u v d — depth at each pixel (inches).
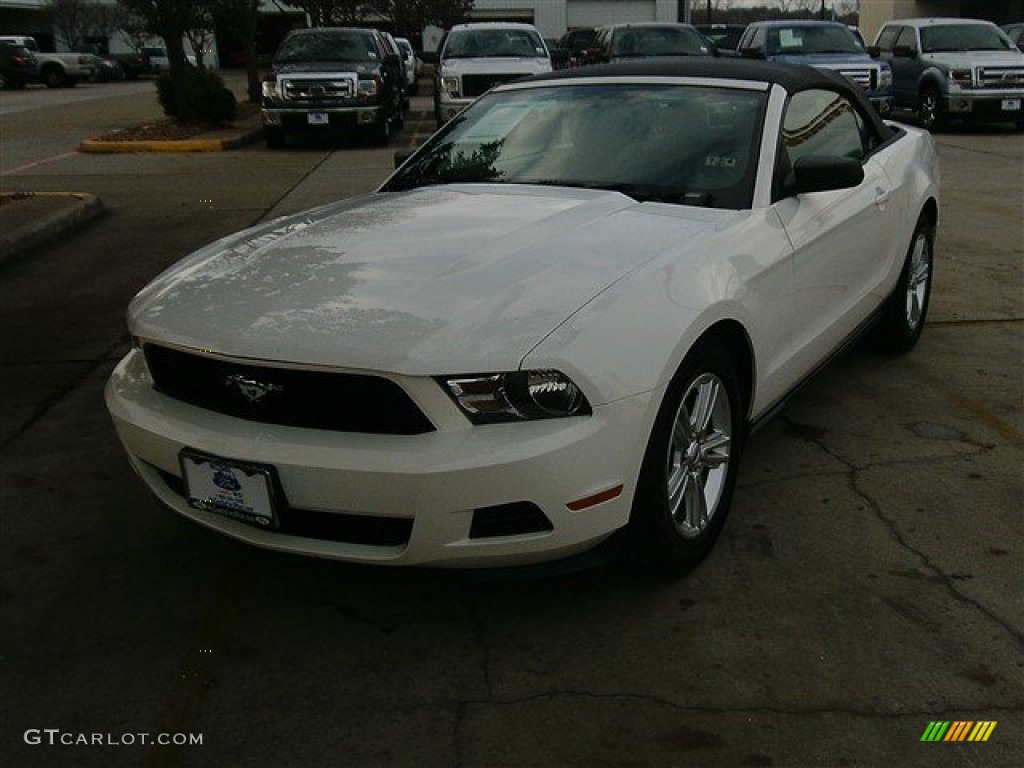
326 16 1109.1
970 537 134.6
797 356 150.3
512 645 114.0
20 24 1990.7
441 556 104.9
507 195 148.8
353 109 607.8
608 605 120.9
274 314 111.9
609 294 111.0
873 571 126.7
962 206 377.7
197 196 426.6
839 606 119.3
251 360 107.3
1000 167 483.2
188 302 120.1
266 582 128.5
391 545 108.0
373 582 128.1
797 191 149.3
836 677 106.5
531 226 131.6
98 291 273.0
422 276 116.1
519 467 101.0
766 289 135.3
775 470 156.2
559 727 100.1
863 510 142.6
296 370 106.0
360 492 103.3
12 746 99.3
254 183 462.3
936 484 150.5
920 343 219.5
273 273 122.9
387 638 116.1
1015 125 692.7
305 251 129.0
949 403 183.5
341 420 106.5
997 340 220.1
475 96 610.2
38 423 181.3
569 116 167.2
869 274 179.9
